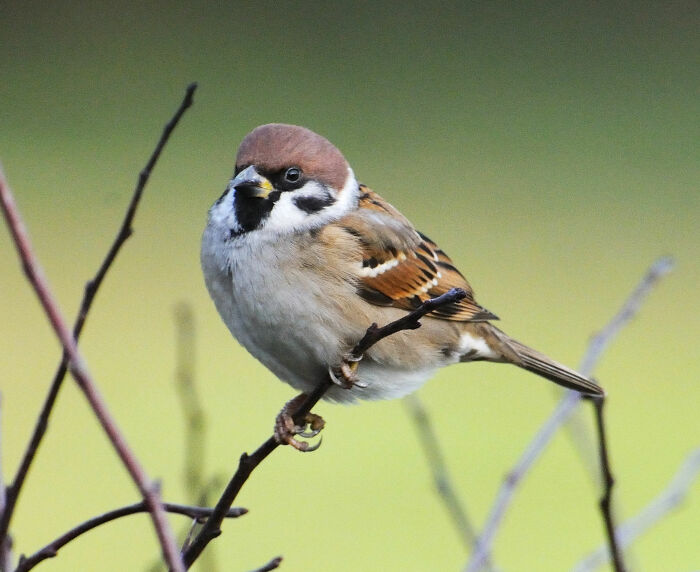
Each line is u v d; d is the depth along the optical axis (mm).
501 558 9625
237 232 5793
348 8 22734
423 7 22922
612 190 17078
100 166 16875
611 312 13953
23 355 12656
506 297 14219
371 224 6008
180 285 14008
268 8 22734
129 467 2750
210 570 4441
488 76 20594
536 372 6906
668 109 19766
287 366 5953
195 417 4980
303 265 5773
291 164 5855
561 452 11266
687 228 16016
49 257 14414
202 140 17875
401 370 6148
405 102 19594
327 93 19766
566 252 15266
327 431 11852
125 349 12828
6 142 17484
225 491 3982
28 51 20688
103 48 20859
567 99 20047
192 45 21062
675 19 22656
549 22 22703
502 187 16969
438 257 6441
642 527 5477
